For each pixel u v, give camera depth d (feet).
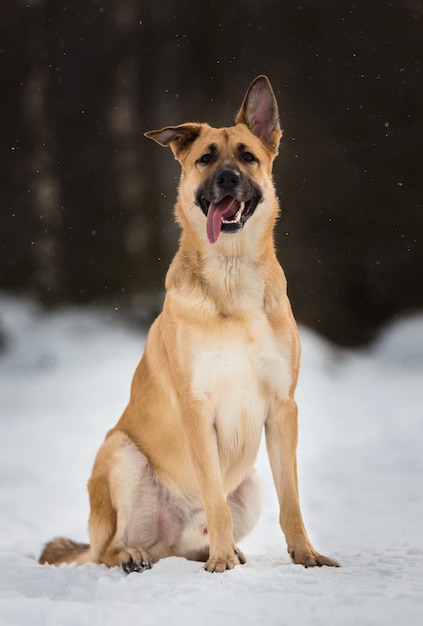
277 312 19.90
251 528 21.63
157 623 13.99
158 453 20.92
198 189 21.16
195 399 19.61
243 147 21.34
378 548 21.22
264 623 13.85
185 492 20.95
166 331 20.21
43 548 22.24
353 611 14.37
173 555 21.58
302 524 19.36
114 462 20.85
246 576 17.19
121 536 20.66
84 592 16.25
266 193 21.18
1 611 14.66
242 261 19.93
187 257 20.52
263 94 22.40
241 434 20.02
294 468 19.80
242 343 19.52
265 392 19.92
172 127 22.03
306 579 16.87
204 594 15.69
